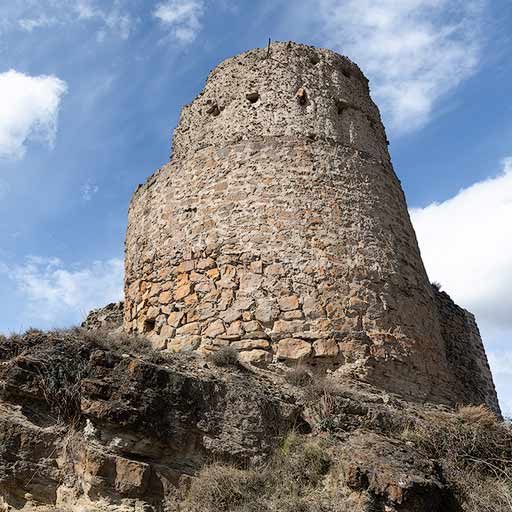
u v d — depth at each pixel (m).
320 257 12.39
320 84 14.82
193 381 9.77
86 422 8.94
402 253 13.52
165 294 13.05
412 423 10.73
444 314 19.86
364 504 8.71
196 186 13.78
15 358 9.16
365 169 14.05
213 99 15.00
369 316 12.15
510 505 9.52
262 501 8.88
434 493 9.19
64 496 8.38
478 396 19.67
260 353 11.49
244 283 12.22
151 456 9.05
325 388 10.61
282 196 12.99
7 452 8.35
